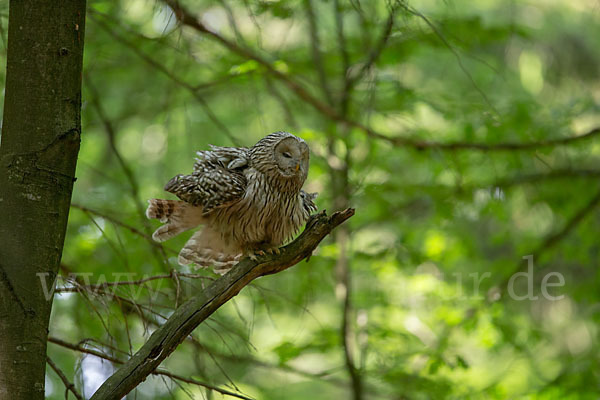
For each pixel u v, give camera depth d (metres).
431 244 14.43
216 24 11.99
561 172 14.23
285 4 11.48
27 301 5.46
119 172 14.02
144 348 5.66
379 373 12.02
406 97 13.25
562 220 15.72
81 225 12.34
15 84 5.67
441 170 13.88
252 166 7.58
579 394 12.55
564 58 19.48
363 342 12.50
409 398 11.76
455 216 14.39
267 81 12.13
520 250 15.18
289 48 14.02
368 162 13.38
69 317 11.02
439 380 12.20
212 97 14.82
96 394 5.41
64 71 5.72
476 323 13.22
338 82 14.61
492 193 13.97
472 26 12.74
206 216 7.73
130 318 8.61
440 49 12.52
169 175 14.12
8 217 5.55
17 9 5.73
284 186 7.53
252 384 12.48
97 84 13.79
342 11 11.59
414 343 12.96
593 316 15.13
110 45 11.95
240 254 8.09
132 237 11.39
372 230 15.91
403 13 8.58
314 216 6.65
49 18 5.71
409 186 13.68
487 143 13.45
